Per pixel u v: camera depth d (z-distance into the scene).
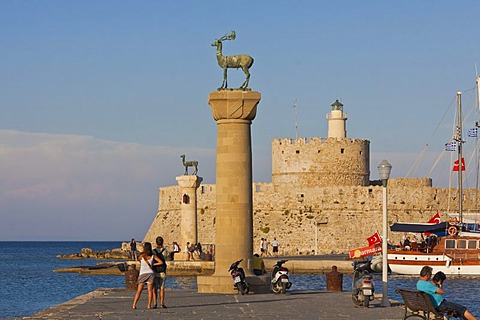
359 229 101.12
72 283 70.75
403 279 67.81
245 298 35.75
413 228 75.81
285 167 106.56
